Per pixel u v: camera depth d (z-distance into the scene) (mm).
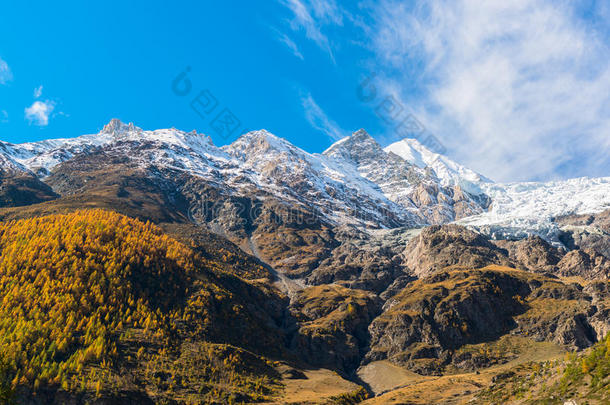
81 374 145875
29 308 174125
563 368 115062
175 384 160500
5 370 134500
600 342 110938
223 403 155750
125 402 139625
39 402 130375
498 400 121938
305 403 164625
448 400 160500
